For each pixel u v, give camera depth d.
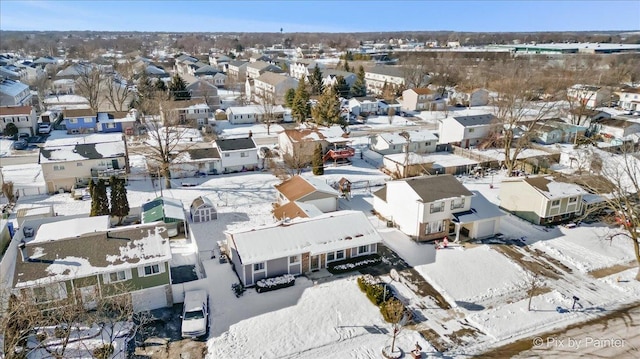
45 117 83.38
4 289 25.81
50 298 27.64
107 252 30.08
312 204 44.78
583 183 44.03
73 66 120.25
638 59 163.88
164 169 52.22
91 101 87.44
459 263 36.47
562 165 61.47
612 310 30.73
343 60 168.25
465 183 55.12
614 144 69.62
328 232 36.50
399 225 42.47
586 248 39.12
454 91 119.19
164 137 66.81
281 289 32.59
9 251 32.44
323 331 28.30
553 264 36.62
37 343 25.97
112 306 28.27
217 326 28.56
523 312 30.45
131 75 122.19
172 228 41.16
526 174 58.03
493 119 72.81
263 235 34.94
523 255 37.97
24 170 59.09
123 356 25.64
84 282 28.50
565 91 89.06
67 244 30.47
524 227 43.12
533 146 70.31
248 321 29.06
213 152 59.00
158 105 84.38
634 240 33.88
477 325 29.09
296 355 26.22
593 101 95.88
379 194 46.09
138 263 29.28
